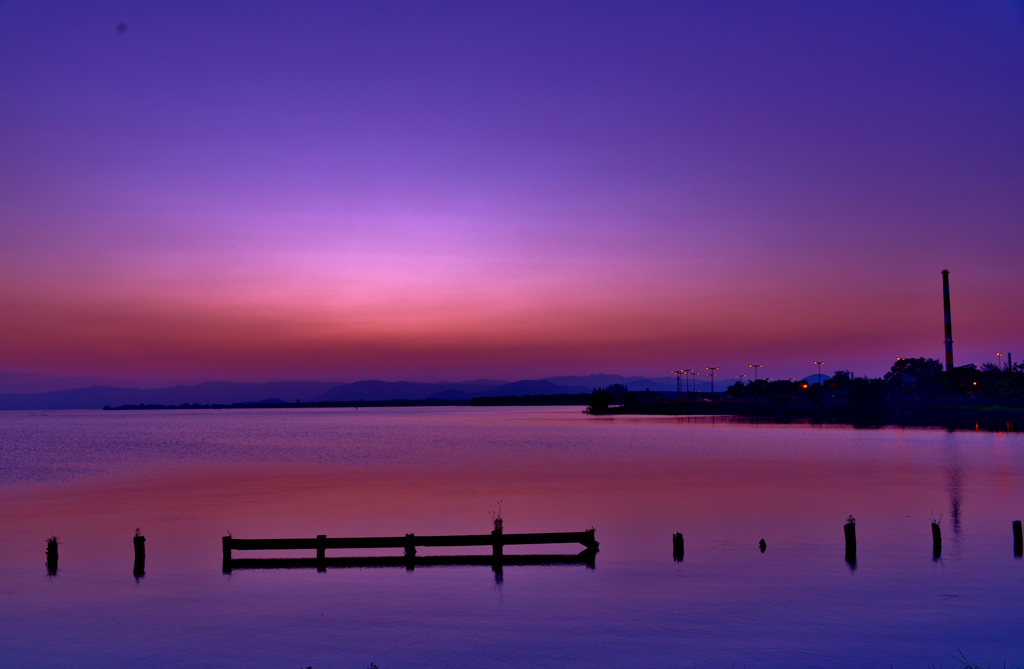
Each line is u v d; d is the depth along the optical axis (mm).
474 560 32906
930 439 123500
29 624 24391
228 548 31516
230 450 122375
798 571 30172
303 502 53375
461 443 135625
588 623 23938
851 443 115625
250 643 22438
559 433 171250
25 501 56188
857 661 20406
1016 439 121688
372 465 87438
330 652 21641
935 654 20859
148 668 20641
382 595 27469
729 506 48562
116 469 86062
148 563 32969
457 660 20875
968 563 31172
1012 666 19922
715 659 20703
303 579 29953
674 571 30469
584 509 47906
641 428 192250
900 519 42469
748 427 183125
